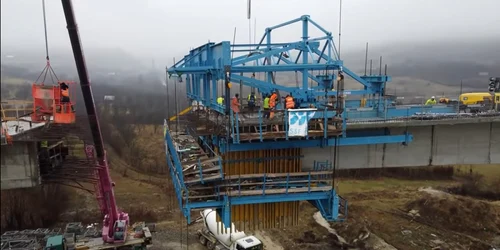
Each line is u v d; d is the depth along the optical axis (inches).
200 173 768.9
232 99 871.7
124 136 3102.9
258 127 814.5
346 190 2258.9
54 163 933.2
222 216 823.1
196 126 937.5
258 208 933.8
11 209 1897.1
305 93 916.0
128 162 2768.2
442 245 1555.1
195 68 860.0
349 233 1674.5
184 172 791.1
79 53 911.7
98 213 1940.2
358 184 2389.3
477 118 974.4
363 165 1003.9
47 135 872.3
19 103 892.0
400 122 936.3
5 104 917.8
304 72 903.7
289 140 847.7
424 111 1170.6
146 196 2180.1
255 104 1029.2
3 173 829.2
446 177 2498.8
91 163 1041.5
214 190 823.1
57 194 2004.2
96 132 1026.7
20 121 943.0
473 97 1346.0
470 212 1759.4
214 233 1517.0
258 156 896.3
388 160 1017.5
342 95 874.1
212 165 835.4
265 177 832.3
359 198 2098.9
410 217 1827.0
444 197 1910.7
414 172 2519.7
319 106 903.1
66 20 870.4
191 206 786.2
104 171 1163.9
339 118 835.4
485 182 2338.8
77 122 982.4
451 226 1717.5
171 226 1811.0
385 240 1609.3
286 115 780.6
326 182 898.1
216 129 847.1
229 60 791.1
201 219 1803.6
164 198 2149.4
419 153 1031.0
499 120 966.4
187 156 888.3
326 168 966.4
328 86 1023.0
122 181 2431.1
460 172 2544.3
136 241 1374.3
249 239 1425.9
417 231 1680.6
